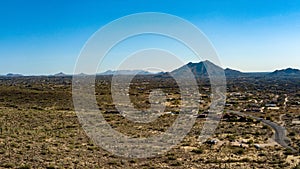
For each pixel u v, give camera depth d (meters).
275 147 46.69
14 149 36.59
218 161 36.66
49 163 31.39
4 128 52.03
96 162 33.75
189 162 36.00
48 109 87.00
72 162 32.75
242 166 34.72
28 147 38.19
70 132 53.47
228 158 38.44
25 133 49.00
